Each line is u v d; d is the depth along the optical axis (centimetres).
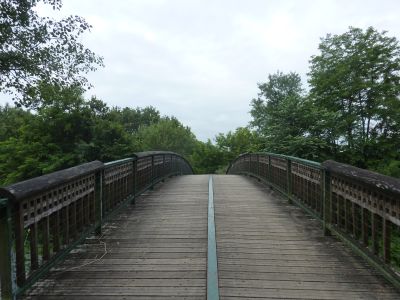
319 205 544
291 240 487
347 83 1703
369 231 386
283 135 1371
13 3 1286
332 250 445
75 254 430
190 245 464
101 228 518
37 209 322
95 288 336
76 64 1530
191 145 4919
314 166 545
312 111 1377
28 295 322
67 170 395
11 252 274
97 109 1761
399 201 303
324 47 1830
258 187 1032
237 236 506
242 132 4100
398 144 1659
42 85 1428
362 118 1711
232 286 339
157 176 1072
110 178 569
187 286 339
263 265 393
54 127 1611
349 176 393
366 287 337
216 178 1375
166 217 626
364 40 1738
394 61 1681
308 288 335
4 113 2458
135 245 464
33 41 1378
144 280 354
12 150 1612
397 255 366
